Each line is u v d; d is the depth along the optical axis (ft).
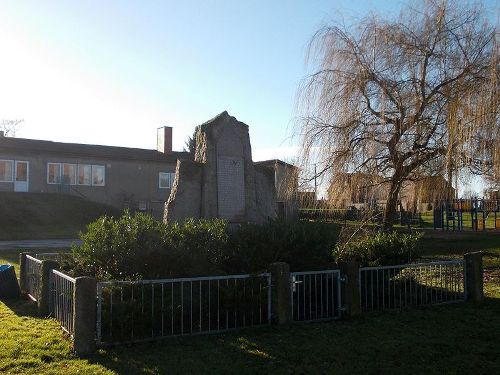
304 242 27.73
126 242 24.12
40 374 17.52
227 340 21.72
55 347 20.52
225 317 23.65
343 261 27.99
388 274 29.01
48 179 128.57
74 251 25.86
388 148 56.59
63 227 103.55
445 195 63.62
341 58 57.26
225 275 24.98
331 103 57.06
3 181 122.31
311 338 22.20
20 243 80.33
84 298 20.08
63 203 115.03
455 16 55.06
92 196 134.72
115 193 138.41
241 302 23.95
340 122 56.80
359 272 27.07
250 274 24.50
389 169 58.03
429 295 30.73
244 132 43.37
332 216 59.31
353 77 56.49
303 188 57.72
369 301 28.43
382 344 21.49
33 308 28.55
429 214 138.21
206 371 17.97
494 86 48.39
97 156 135.85
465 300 31.01
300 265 27.35
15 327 23.79
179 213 39.14
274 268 24.67
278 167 60.23
